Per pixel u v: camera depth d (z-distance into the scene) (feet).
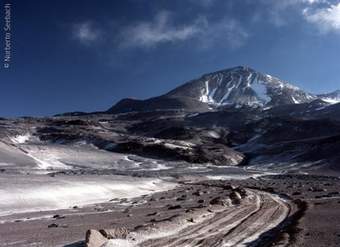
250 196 193.88
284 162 620.08
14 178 204.33
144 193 236.63
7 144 590.96
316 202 154.20
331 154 591.78
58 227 98.84
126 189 236.02
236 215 118.11
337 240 74.59
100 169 521.65
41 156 573.33
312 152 624.59
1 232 91.09
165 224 91.76
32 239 81.05
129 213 131.64
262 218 111.65
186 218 104.12
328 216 108.68
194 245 73.41
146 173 453.99
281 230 89.15
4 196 156.15
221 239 79.15
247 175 482.28
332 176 443.73
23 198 159.12
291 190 236.84
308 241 73.92
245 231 88.89
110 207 154.71
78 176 273.54
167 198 198.39
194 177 442.91
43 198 166.09
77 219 116.06
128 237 76.33
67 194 183.93
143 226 87.66
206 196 207.82
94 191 205.87
